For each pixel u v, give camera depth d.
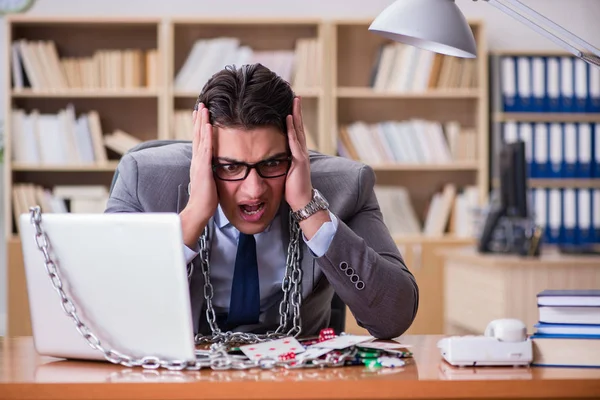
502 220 4.16
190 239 1.51
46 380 1.20
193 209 1.51
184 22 4.88
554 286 3.51
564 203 5.06
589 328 1.35
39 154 4.85
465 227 5.05
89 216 1.27
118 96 4.89
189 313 1.25
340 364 1.31
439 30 1.61
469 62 5.09
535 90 5.11
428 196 5.27
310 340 1.49
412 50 5.05
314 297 1.71
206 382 1.17
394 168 4.98
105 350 1.31
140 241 1.24
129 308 1.28
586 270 3.51
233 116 1.45
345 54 5.24
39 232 1.29
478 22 5.00
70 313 1.31
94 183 5.11
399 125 5.05
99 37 5.10
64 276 1.30
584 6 5.32
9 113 4.80
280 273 1.68
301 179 1.50
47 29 5.06
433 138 5.07
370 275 1.52
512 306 3.49
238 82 1.47
